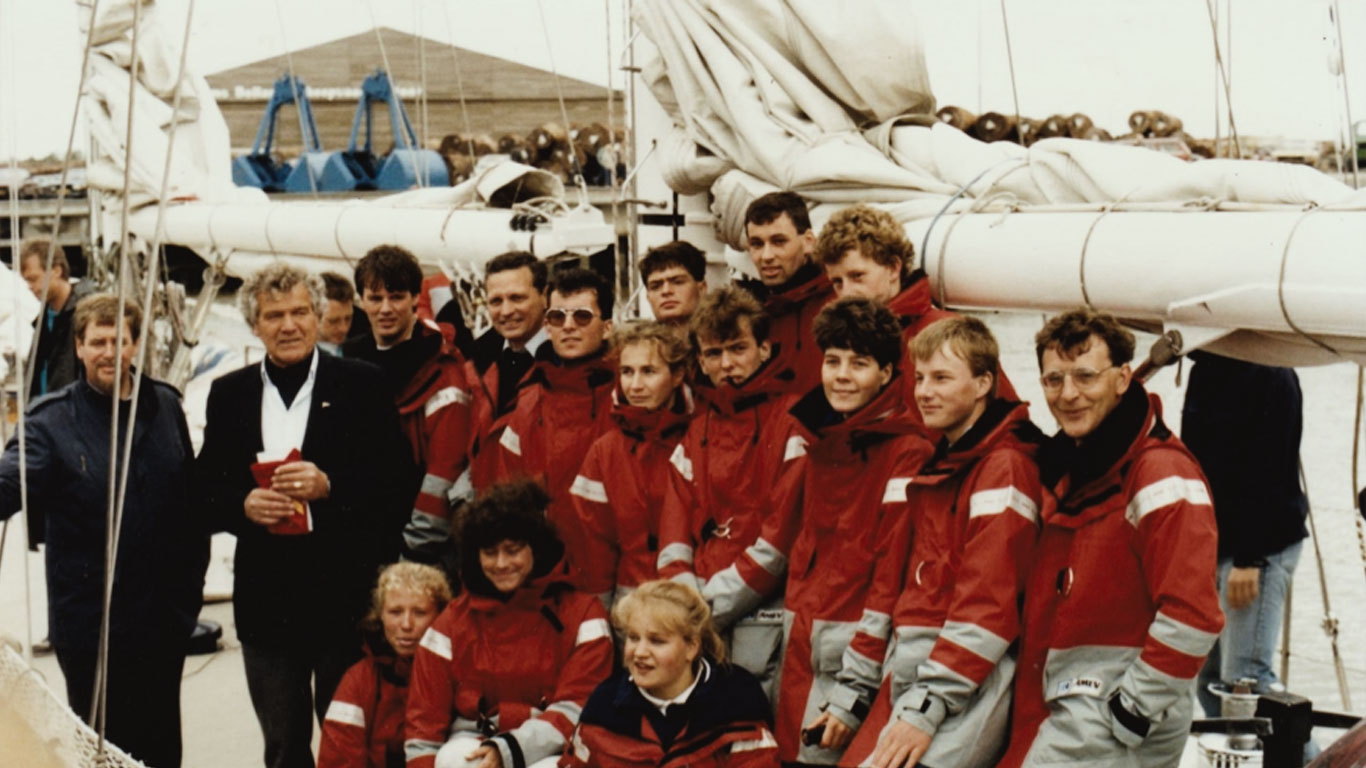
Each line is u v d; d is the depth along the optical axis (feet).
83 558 14.06
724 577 12.65
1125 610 10.28
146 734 14.40
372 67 87.20
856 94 15.72
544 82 87.10
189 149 32.71
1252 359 11.66
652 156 18.54
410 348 15.65
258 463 13.98
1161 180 12.23
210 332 30.73
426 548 15.55
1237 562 14.38
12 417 22.44
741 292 13.12
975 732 10.70
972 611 10.62
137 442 14.17
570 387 14.53
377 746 13.87
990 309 13.37
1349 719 12.42
